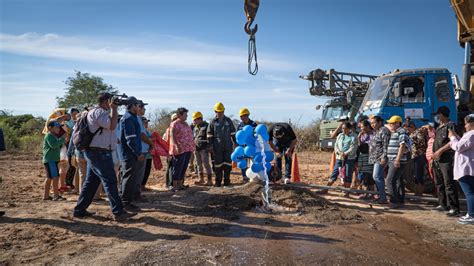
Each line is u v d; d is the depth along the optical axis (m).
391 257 4.38
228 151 9.38
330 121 19.12
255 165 6.98
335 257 4.27
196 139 9.91
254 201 6.80
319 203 6.80
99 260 4.14
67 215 6.11
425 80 9.10
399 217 6.52
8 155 18.84
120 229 5.38
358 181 9.19
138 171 7.34
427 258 4.43
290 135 8.63
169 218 5.97
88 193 5.98
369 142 7.91
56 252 4.40
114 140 5.87
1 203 7.00
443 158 6.64
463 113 9.30
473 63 9.63
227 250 4.46
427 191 8.76
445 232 5.59
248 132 7.14
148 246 4.61
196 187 9.12
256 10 6.74
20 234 5.05
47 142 7.18
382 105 9.16
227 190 7.66
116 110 5.80
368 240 5.02
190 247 4.57
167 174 9.41
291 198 6.71
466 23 9.48
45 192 7.38
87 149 5.70
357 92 17.78
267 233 5.19
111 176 5.75
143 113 7.55
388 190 7.39
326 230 5.40
